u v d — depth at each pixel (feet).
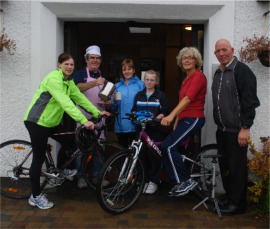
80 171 15.66
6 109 15.76
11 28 15.40
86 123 13.08
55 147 15.92
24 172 14.78
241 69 12.93
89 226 12.60
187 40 17.72
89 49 15.25
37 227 12.45
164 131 15.87
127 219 13.21
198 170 14.89
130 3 15.08
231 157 13.55
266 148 14.03
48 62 15.56
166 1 15.03
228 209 13.75
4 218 13.10
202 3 15.03
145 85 15.53
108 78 19.35
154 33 18.63
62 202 14.61
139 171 14.30
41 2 15.19
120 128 15.70
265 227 12.79
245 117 12.82
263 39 14.43
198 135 16.93
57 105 13.32
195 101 13.96
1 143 15.66
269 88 15.28
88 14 15.55
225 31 15.20
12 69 15.58
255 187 13.80
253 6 15.12
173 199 15.17
